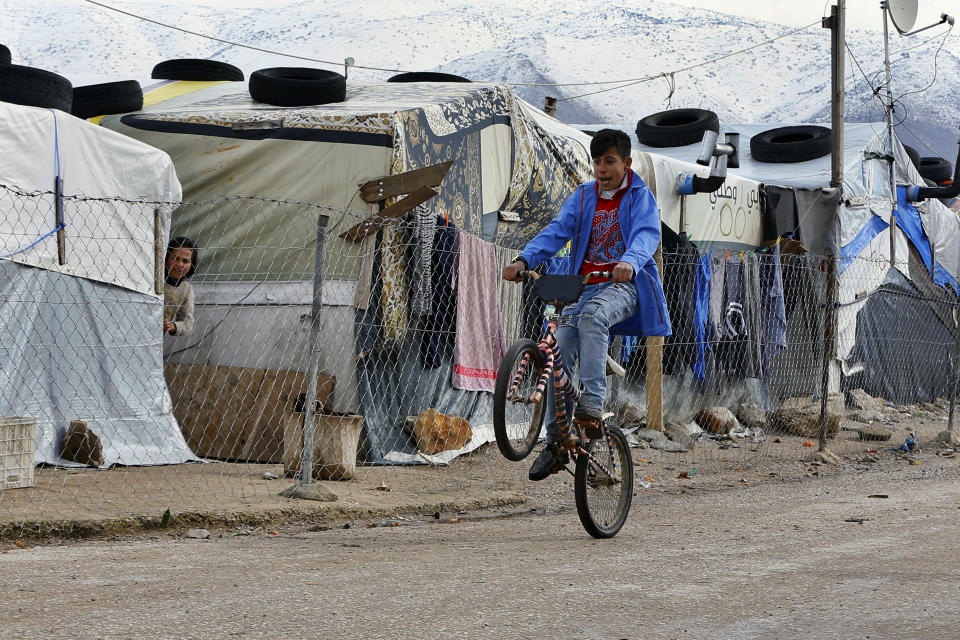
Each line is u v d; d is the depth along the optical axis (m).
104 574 4.41
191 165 9.66
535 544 5.68
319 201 9.28
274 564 4.77
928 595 4.31
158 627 3.50
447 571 4.68
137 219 8.59
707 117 17.16
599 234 5.66
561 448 5.55
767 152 17.44
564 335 5.48
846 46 14.65
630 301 5.49
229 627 3.53
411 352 9.50
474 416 10.37
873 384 17.42
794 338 14.68
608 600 4.13
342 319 9.16
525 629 3.63
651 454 11.06
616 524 6.17
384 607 3.88
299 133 9.34
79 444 7.95
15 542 5.39
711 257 13.01
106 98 10.02
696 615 3.91
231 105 10.23
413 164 9.27
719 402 13.84
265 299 9.41
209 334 9.55
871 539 5.96
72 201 8.06
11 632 3.38
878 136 16.98
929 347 18.77
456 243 9.70
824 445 11.45
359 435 8.98
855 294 15.41
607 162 5.57
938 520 6.83
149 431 8.55
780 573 4.80
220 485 7.34
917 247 18.06
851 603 4.14
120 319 8.45
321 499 6.95
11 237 7.67
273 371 9.23
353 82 12.03
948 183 22.34
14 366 7.71
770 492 8.73
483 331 10.20
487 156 10.42
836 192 14.30
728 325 13.32
